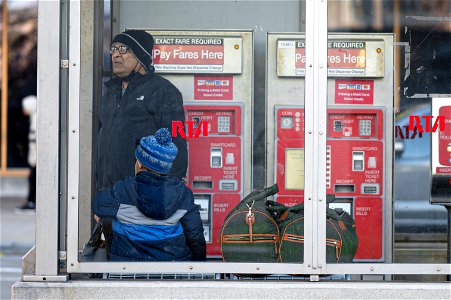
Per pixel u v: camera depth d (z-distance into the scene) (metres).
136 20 7.85
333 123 7.75
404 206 7.75
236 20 7.88
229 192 7.70
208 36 7.86
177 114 7.74
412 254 7.70
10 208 24.86
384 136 7.75
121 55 7.73
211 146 7.73
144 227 7.45
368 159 7.77
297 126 7.78
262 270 7.20
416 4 7.66
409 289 7.02
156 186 7.54
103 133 7.52
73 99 7.09
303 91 7.82
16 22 25.80
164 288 7.00
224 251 7.46
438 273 7.27
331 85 7.72
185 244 7.52
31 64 25.88
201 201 7.68
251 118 7.82
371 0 7.66
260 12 7.88
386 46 7.68
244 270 7.21
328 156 7.77
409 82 7.70
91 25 7.64
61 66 7.09
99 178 7.46
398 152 7.74
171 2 7.85
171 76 7.80
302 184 7.70
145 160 7.55
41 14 6.96
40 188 6.97
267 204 7.61
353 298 7.03
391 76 7.71
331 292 7.02
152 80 7.75
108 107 7.61
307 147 7.22
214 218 7.64
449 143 7.71
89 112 7.55
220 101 7.80
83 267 7.15
